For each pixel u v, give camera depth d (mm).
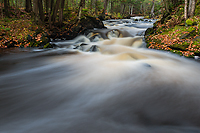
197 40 6812
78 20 13812
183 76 4375
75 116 2338
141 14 53281
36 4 11312
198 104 2789
